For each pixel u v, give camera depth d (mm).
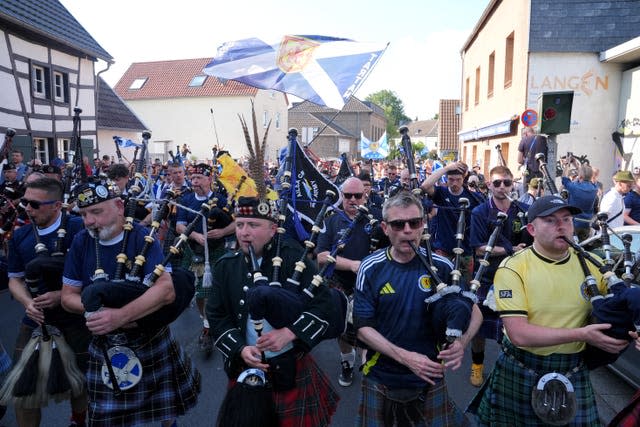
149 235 2639
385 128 59750
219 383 4039
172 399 2807
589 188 5297
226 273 2504
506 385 2547
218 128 29906
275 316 2234
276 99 33312
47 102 14016
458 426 2480
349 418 3520
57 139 14469
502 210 4109
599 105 10477
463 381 4090
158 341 2781
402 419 2410
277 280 2381
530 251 2475
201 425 3402
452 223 4812
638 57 9750
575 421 2391
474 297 2312
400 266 2434
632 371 3564
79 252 2709
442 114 33281
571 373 2414
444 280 2416
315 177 4613
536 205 2398
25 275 2785
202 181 5020
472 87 17109
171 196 2775
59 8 15133
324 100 5219
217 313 2475
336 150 46062
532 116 6926
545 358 2422
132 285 2453
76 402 3039
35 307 2781
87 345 2973
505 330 2449
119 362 2643
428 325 2377
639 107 9734
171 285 2566
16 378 2855
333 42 5461
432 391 2428
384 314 2404
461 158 18984
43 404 2855
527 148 6707
